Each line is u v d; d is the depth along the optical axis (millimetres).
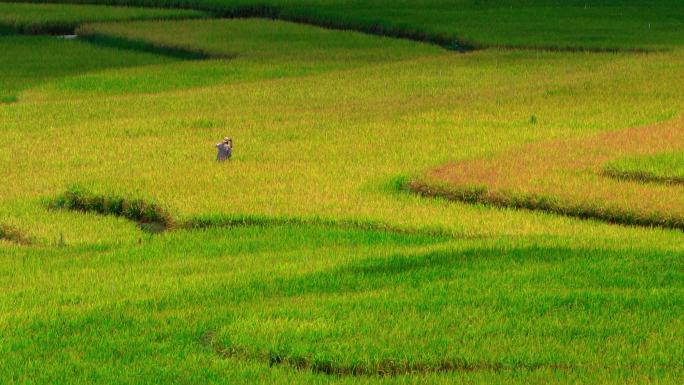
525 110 78875
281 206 52375
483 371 30250
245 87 96750
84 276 41469
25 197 55500
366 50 121875
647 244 44406
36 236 48406
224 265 42750
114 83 101375
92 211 53812
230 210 51531
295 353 31312
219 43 126562
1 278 41406
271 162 63562
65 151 68125
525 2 164250
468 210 51844
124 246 47031
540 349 31438
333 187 56469
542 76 96875
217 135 73000
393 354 31109
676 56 106375
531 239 45125
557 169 57656
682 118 72625
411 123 75438
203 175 59469
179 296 37656
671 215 49156
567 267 40125
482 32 129000
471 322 33844
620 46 115562
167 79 103312
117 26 140500
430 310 35062
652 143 63344
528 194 52688
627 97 82250
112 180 57906
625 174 56312
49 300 37938
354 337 32594
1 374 30172
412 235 47750
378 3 164500
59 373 30234
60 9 159500
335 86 95750
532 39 122375
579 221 49844
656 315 34250
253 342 32188
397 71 103688
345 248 45094
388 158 64000
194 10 158625
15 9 159125
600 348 31578
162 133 74688
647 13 147750
